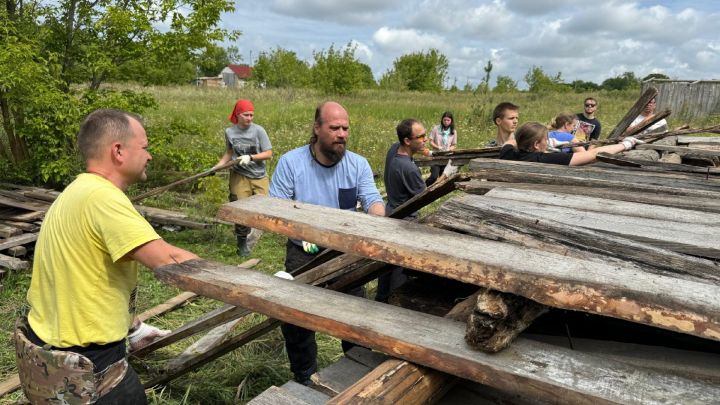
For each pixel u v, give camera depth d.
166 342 3.16
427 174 9.08
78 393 2.19
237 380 3.59
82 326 2.20
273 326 3.21
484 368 1.48
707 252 1.93
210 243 6.71
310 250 3.31
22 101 7.00
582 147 5.61
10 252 5.60
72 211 2.17
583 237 1.81
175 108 18.55
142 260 2.13
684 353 1.68
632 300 1.41
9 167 7.80
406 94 35.34
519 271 1.55
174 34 7.69
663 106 24.33
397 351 1.62
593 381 1.42
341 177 3.42
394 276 4.17
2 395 3.46
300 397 1.89
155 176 9.14
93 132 2.25
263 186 6.68
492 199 2.62
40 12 7.73
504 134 6.16
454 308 1.93
